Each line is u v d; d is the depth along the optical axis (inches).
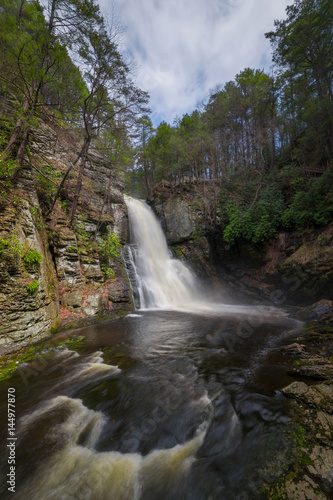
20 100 345.1
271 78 774.5
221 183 726.5
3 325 232.1
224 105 872.3
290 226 507.8
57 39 310.8
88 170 614.2
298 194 478.9
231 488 90.6
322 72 606.5
